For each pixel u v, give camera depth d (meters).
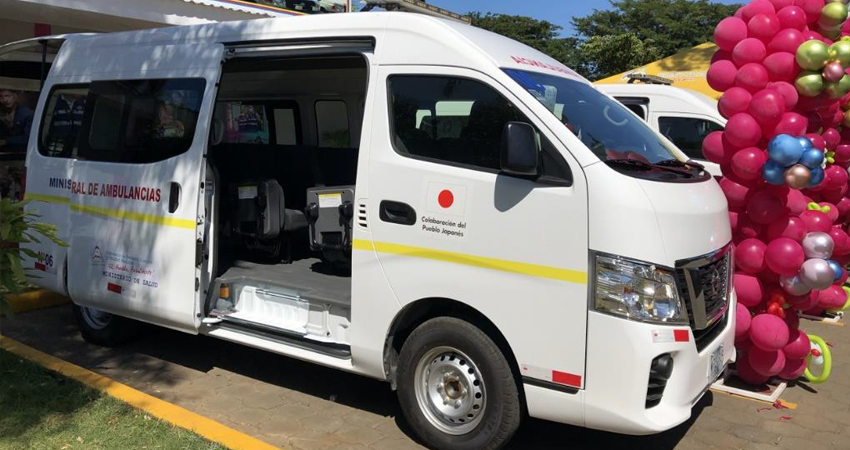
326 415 4.70
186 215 4.84
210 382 5.24
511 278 3.69
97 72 5.64
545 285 3.61
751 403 5.14
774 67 4.80
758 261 4.92
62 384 4.83
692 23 31.66
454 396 4.06
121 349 5.91
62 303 7.14
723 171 5.19
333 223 5.12
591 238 3.50
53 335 6.21
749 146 4.86
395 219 4.05
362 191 4.18
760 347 5.00
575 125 3.88
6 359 5.16
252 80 6.60
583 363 3.55
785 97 4.76
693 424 4.74
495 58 4.00
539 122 3.72
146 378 5.28
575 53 33.50
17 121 10.38
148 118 5.19
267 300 4.92
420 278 3.96
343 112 6.84
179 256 4.88
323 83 6.62
